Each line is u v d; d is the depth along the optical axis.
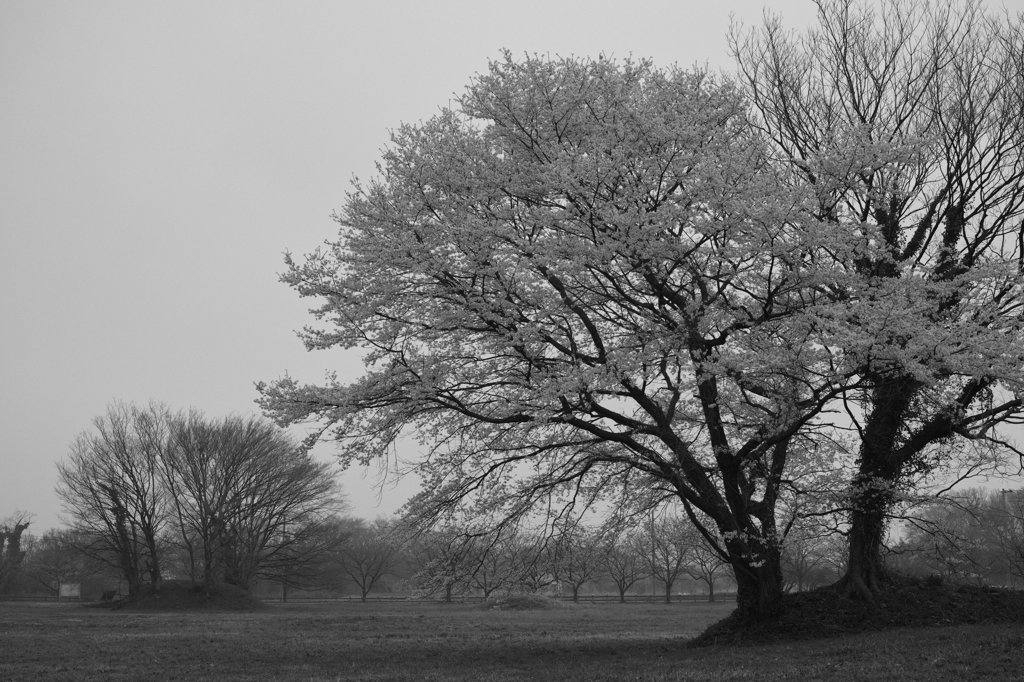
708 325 16.66
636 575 60.41
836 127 20.25
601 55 19.08
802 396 18.48
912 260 17.27
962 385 19.25
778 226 16.12
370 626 35.47
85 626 37.06
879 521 20.09
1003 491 20.20
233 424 63.91
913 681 12.48
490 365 18.50
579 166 16.52
